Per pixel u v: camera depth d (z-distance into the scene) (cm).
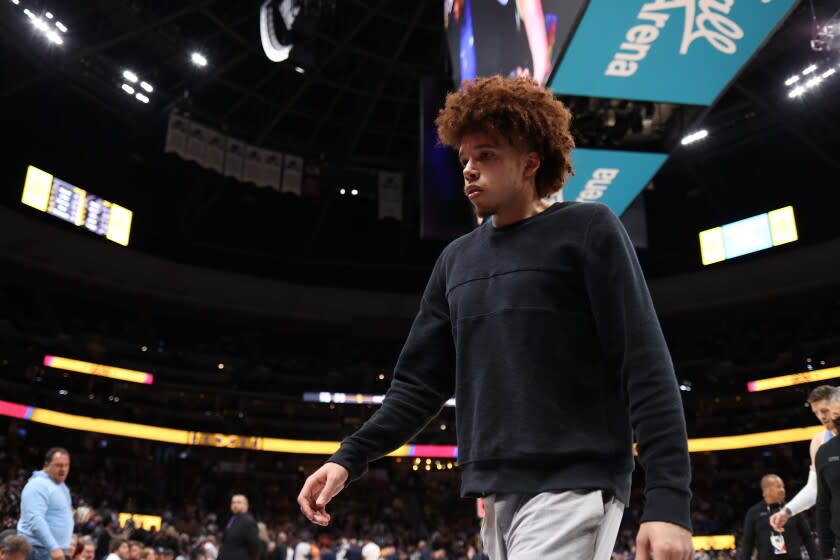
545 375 140
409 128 3316
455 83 1007
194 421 3594
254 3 2616
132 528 2136
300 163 3291
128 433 3259
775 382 3444
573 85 780
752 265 3412
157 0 2614
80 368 3247
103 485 3050
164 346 3794
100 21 2634
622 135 927
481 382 146
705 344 3947
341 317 3888
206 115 3077
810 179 3356
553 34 696
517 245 154
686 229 3791
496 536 141
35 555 524
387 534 3306
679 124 887
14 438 3053
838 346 3422
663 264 3797
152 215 3506
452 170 1703
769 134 3128
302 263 3975
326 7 2444
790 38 2519
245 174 3139
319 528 3372
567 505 130
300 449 3650
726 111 3050
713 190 3550
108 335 3678
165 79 2959
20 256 3050
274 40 2231
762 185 3466
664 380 131
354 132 3272
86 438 3362
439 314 174
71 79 2752
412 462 3991
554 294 146
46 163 3036
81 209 3122
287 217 3847
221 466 3672
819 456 400
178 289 3547
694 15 688
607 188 1063
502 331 146
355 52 2862
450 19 1026
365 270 4038
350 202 3800
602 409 141
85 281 3278
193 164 3356
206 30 2744
